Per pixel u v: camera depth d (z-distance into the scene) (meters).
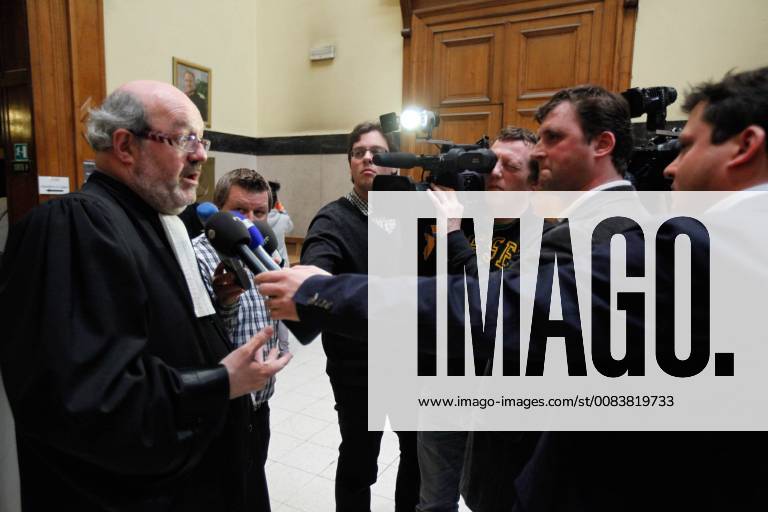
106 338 0.78
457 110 4.09
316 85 4.68
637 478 0.68
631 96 1.52
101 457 0.76
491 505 1.01
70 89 3.10
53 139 3.01
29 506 0.88
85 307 0.78
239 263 1.02
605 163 0.97
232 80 4.67
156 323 0.90
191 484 0.93
